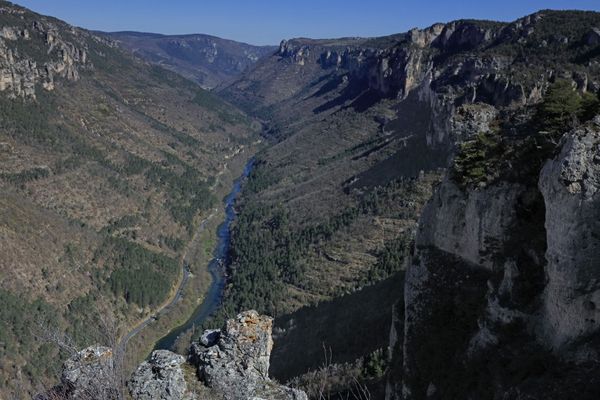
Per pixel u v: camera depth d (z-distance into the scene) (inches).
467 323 1556.3
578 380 1088.2
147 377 872.9
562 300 1178.0
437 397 1486.2
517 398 1160.2
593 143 1128.8
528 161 1565.0
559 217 1160.8
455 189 1734.7
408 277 1850.4
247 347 928.3
